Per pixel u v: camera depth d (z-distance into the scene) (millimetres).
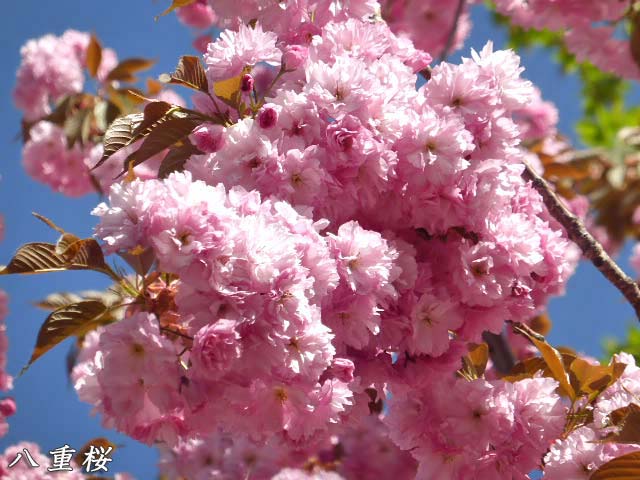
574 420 1061
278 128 1008
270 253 917
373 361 1029
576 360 1068
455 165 1010
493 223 1034
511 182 1047
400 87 1041
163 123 1041
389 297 1014
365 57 1061
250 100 1051
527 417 1033
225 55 1046
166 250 911
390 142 1016
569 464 1021
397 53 1088
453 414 1034
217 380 935
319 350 925
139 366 917
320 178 995
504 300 1046
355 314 990
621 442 987
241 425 967
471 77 1039
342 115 1005
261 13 1106
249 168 1004
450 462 1046
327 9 1104
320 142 1012
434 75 1048
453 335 1111
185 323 962
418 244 1054
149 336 911
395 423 1059
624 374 1078
